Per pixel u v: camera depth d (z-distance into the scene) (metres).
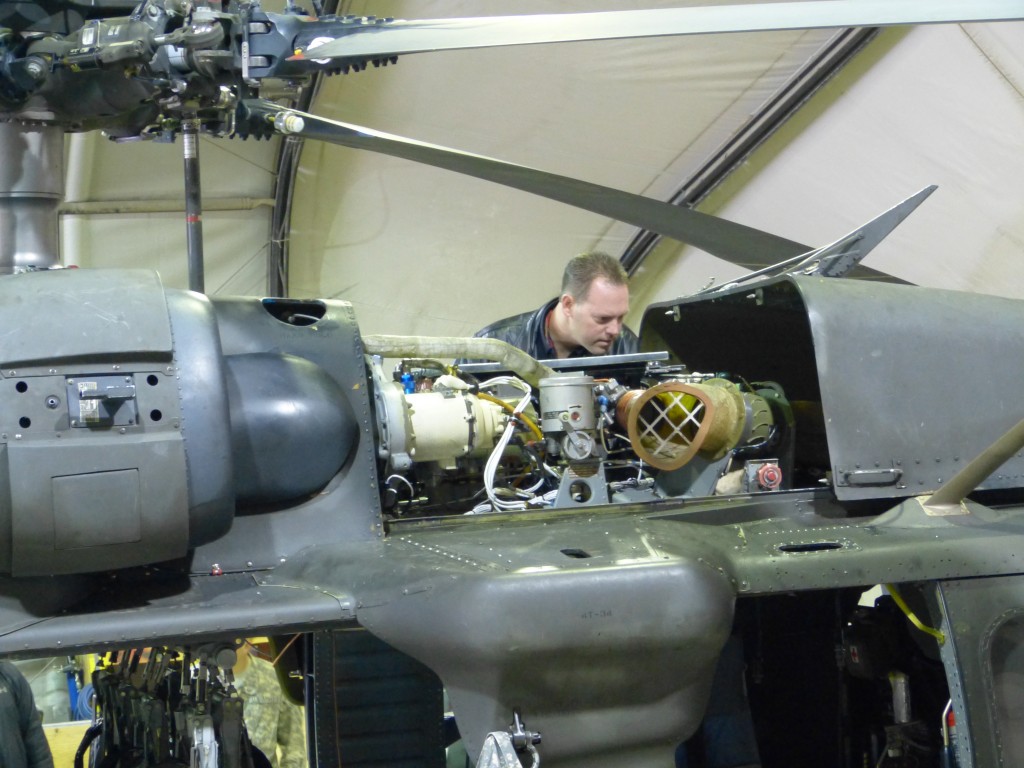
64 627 2.13
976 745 2.46
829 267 3.12
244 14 2.45
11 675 2.88
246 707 3.43
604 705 2.18
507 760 2.01
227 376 2.49
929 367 2.84
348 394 2.64
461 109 6.37
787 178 6.64
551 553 2.28
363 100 6.26
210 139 6.19
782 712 3.31
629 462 3.05
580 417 2.79
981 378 2.87
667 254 7.02
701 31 2.28
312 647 3.11
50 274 2.29
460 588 2.12
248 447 2.45
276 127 2.80
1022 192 6.11
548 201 6.73
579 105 6.39
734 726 3.04
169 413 2.22
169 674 2.52
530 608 2.09
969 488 2.65
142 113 2.67
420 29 2.41
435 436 2.76
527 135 6.54
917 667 3.01
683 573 2.20
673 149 6.65
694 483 2.94
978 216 6.27
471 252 6.86
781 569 2.41
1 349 2.13
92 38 2.41
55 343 2.16
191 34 2.38
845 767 3.19
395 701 3.07
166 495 2.19
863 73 6.20
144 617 2.17
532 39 2.34
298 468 2.50
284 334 2.65
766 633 3.31
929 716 2.99
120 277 2.30
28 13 2.43
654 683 2.18
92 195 6.19
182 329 2.29
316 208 6.59
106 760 2.66
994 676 2.51
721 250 3.26
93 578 2.35
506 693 2.11
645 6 5.84
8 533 2.11
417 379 2.92
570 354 4.04
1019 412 2.86
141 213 6.35
